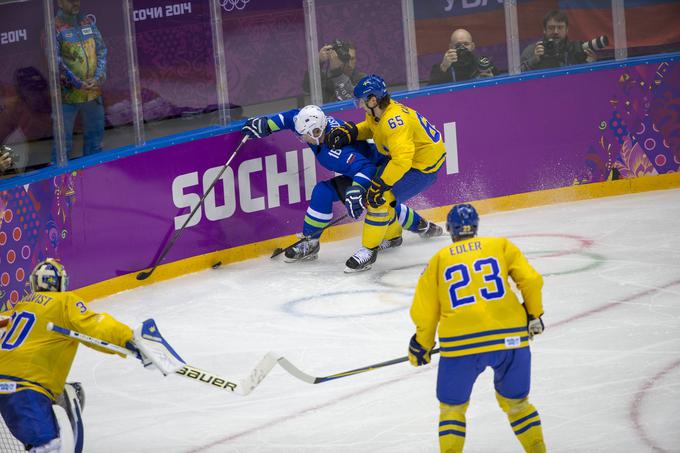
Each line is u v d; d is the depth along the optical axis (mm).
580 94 34125
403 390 19203
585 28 34125
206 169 29406
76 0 26750
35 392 15273
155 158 28312
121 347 15531
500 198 33688
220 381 16062
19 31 25750
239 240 30250
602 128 34438
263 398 19500
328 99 31875
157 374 21391
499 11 33188
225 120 30031
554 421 17250
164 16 28531
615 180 34688
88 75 27078
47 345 15438
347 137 27859
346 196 27516
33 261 25875
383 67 32219
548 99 33875
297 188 31094
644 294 23812
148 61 28422
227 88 30031
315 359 21391
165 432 18250
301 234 31281
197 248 29438
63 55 26531
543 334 21562
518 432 14984
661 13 34438
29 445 15180
